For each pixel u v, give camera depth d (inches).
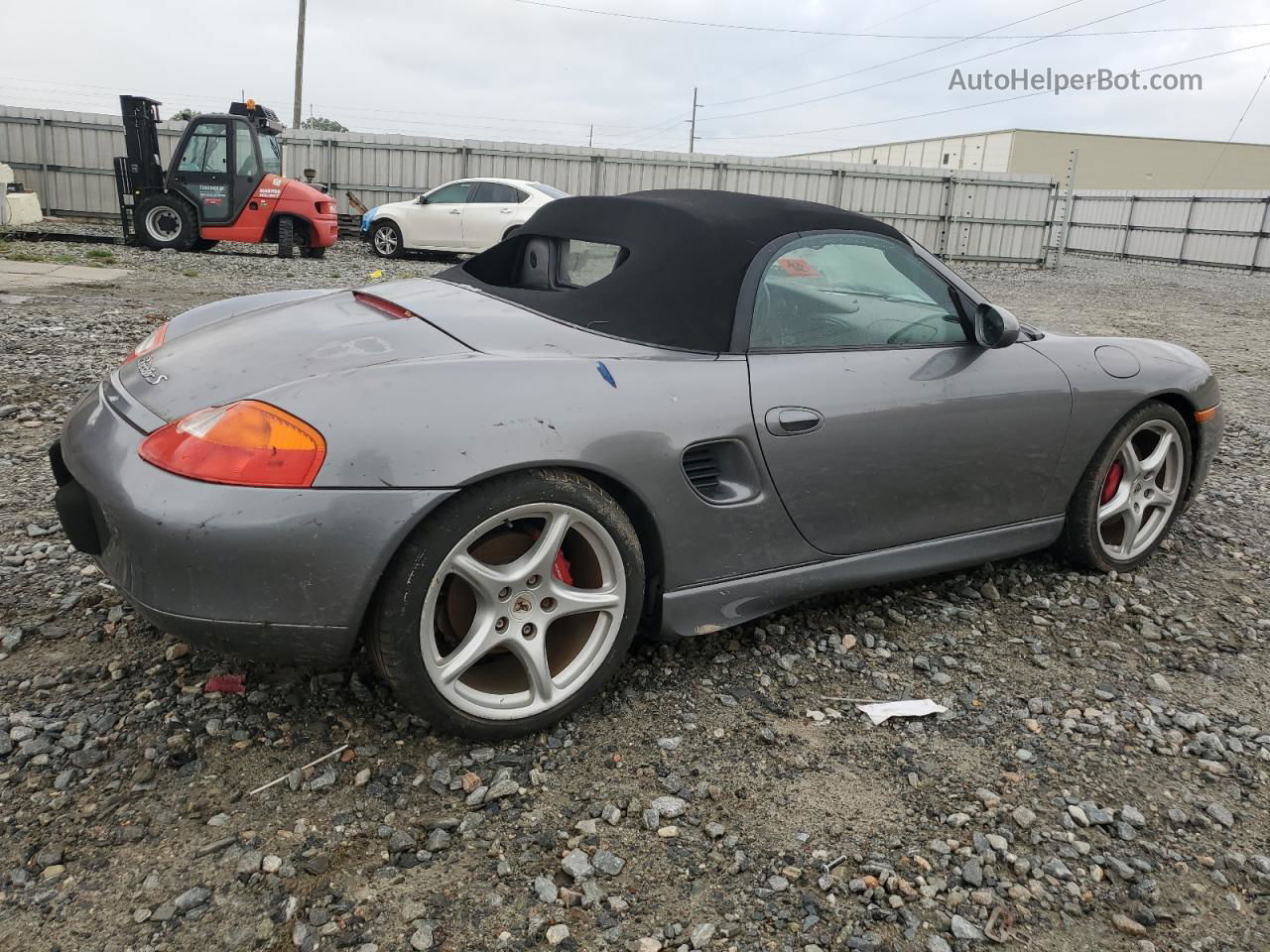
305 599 78.7
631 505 94.9
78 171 864.9
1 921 66.4
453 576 88.4
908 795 87.8
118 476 81.2
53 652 101.2
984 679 110.3
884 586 133.8
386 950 66.4
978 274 836.6
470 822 79.8
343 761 86.5
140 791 80.4
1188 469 145.2
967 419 116.7
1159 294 710.5
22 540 128.5
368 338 94.4
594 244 113.9
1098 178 2524.6
